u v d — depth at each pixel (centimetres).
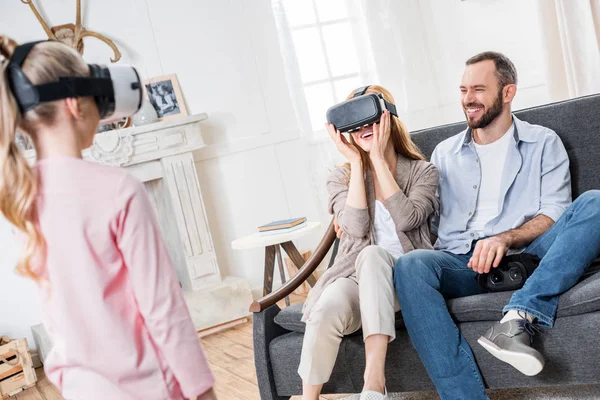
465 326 191
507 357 174
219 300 402
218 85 441
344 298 203
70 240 106
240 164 446
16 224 105
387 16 461
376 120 214
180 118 399
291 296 430
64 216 106
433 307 190
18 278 403
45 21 402
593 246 180
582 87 411
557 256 180
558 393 206
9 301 402
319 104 459
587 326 172
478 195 225
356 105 214
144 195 109
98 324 106
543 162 216
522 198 217
